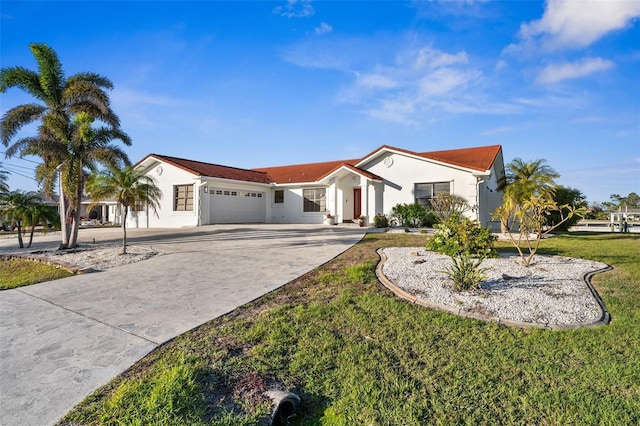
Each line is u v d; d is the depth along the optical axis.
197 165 22.91
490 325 4.31
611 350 3.61
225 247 11.62
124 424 2.48
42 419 2.68
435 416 2.64
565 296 5.41
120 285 6.81
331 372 3.30
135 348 3.90
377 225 18.33
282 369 3.37
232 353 3.68
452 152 20.83
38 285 7.09
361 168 20.09
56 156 12.05
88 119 11.76
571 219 18.25
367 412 2.71
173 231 17.75
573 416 2.59
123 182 10.33
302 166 28.23
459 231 8.91
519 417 2.60
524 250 10.27
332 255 9.49
